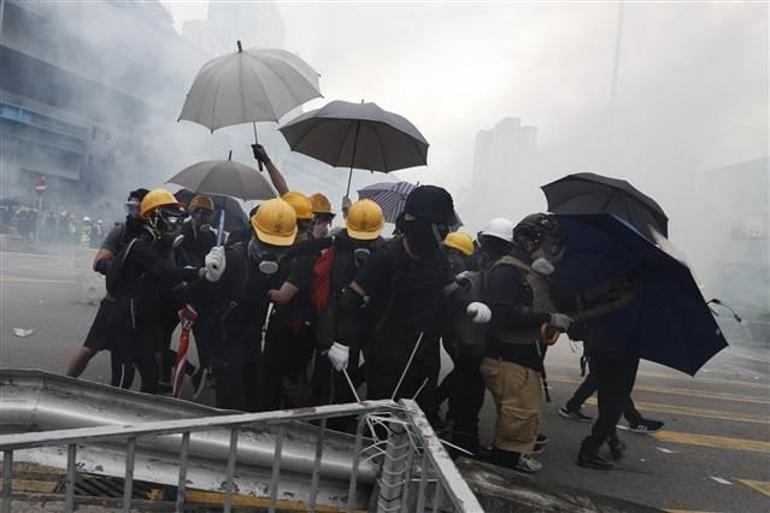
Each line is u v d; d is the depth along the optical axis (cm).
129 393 210
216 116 331
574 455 370
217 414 214
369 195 503
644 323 295
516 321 264
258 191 400
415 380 271
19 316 602
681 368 289
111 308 316
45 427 203
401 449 160
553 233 283
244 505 211
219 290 263
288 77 346
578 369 717
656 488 329
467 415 308
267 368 317
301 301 308
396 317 260
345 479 213
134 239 296
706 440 444
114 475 202
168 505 201
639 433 444
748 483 353
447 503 179
